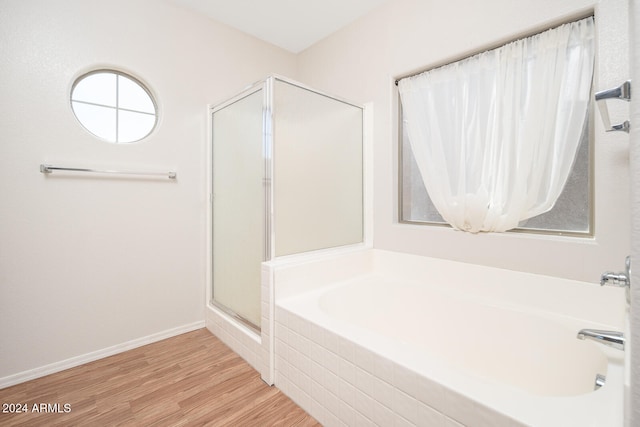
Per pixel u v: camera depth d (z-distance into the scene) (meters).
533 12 1.60
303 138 2.02
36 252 1.77
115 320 2.05
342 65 2.64
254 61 2.78
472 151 1.83
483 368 1.67
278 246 1.89
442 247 2.00
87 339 1.94
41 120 1.77
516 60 1.66
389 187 2.30
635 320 0.41
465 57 1.91
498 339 1.64
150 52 2.17
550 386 1.43
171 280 2.30
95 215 1.96
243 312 2.06
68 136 1.85
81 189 1.91
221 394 1.63
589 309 1.46
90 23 1.93
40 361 1.78
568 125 1.52
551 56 1.55
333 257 2.08
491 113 1.76
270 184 1.85
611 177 1.39
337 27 2.64
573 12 1.48
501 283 1.73
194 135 2.40
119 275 2.06
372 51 2.39
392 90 2.27
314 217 2.10
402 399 1.11
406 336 2.03
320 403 1.43
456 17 1.89
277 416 1.47
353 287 2.05
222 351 2.09
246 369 1.88
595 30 1.44
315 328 1.45
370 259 2.36
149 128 2.25
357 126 2.40
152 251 2.20
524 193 1.62
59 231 1.84
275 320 1.72
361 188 2.45
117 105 2.11
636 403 0.40
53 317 1.83
